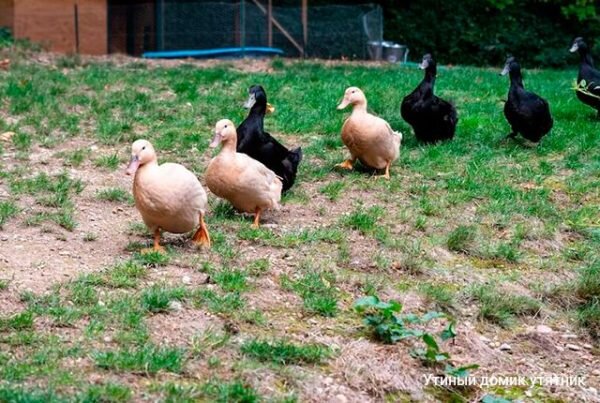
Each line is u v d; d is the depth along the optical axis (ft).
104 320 13.32
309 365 13.02
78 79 28.09
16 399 11.59
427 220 17.58
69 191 18.03
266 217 17.40
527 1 50.62
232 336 13.35
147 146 14.90
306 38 40.75
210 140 21.94
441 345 14.01
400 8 50.29
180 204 14.94
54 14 37.19
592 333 14.67
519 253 16.48
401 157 20.94
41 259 14.96
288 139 22.67
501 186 19.29
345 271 15.42
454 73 33.91
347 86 28.73
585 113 25.59
